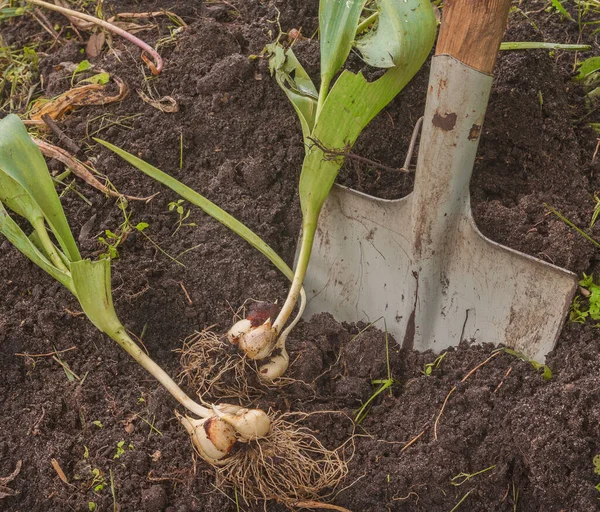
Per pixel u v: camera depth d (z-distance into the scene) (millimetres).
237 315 1190
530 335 1134
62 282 1135
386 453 1107
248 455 1089
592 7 1309
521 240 1164
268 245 1227
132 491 1102
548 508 1066
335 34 1146
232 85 1267
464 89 1080
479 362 1141
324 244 1229
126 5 1378
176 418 1131
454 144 1103
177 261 1214
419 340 1183
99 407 1146
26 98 1339
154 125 1269
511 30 1246
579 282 1149
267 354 1120
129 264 1206
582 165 1210
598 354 1107
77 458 1119
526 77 1195
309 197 1155
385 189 1236
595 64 1231
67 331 1179
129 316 1189
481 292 1152
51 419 1140
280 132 1257
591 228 1166
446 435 1099
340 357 1174
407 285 1185
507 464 1083
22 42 1399
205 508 1092
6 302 1196
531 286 1126
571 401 1082
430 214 1138
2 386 1160
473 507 1080
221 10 1345
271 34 1300
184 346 1170
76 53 1357
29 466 1114
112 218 1229
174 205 1236
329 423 1127
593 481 1060
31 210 1144
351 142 1140
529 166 1196
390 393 1150
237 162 1256
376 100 1131
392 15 1126
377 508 1085
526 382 1113
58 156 1241
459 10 1062
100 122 1278
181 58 1294
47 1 1414
